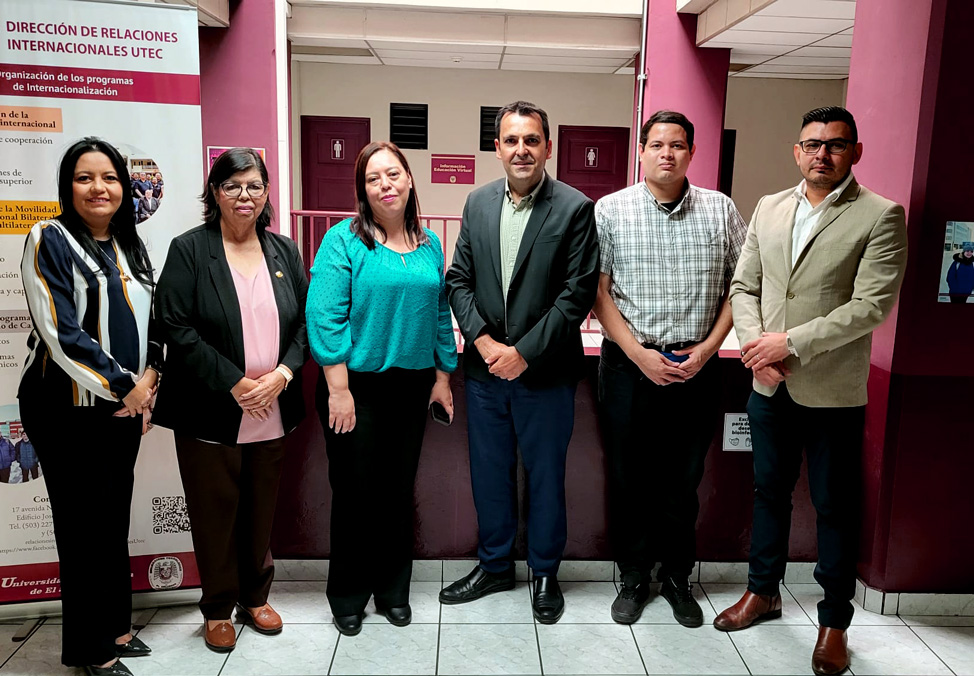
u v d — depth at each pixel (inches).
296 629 92.0
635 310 90.0
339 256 83.6
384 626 92.7
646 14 189.9
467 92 261.7
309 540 105.3
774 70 242.7
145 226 89.7
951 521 95.6
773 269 84.0
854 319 77.0
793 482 89.7
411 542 95.3
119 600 81.3
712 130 195.3
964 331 91.1
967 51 85.9
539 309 88.1
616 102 262.4
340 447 86.0
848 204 80.1
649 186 90.4
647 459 98.0
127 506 81.0
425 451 103.6
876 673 83.8
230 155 79.2
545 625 93.3
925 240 89.1
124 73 86.4
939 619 96.3
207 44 172.1
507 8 192.2
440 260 91.6
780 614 95.7
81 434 76.2
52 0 83.2
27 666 83.6
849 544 83.7
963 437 93.7
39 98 84.5
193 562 96.4
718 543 106.0
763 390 86.4
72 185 75.5
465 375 95.1
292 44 205.5
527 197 88.7
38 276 73.5
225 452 81.7
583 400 103.6
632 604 94.6
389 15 195.9
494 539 98.7
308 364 101.2
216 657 85.4
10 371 88.5
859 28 103.9
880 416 95.2
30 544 92.0
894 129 94.3
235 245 83.0
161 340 81.9
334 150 264.4
